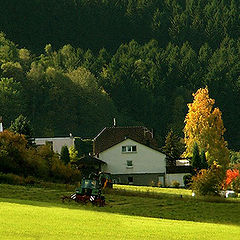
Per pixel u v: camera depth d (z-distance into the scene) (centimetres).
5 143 12600
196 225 6644
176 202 10119
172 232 5772
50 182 11925
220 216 8881
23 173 12475
